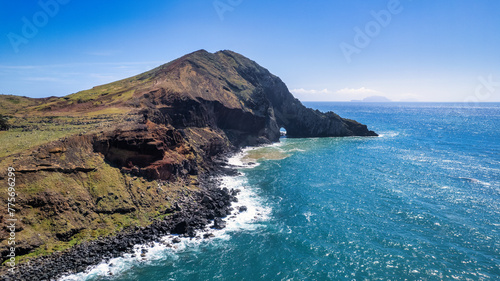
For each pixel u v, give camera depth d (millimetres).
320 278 37344
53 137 56188
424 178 75188
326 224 51500
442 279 36719
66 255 39500
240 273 38406
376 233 48062
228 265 40062
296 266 39875
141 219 49688
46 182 45844
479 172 79438
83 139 56625
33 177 45312
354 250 43406
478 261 40125
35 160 47938
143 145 59969
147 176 58250
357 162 94000
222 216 54625
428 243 44750
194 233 47906
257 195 65750
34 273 35656
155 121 78812
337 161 95812
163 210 53094
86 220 45531
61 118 76188
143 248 43562
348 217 54031
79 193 48031
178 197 58281
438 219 52188
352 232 48594
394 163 91625
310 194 65750
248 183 74000
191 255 42312
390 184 71250
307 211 56844
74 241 42094
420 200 60781
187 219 52438
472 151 108188
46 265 37219
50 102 107875
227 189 68438
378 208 57562
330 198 63188
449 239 45750
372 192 66125
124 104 90188
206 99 109625
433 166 86750
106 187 51562
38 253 38500
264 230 49719
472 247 43438
